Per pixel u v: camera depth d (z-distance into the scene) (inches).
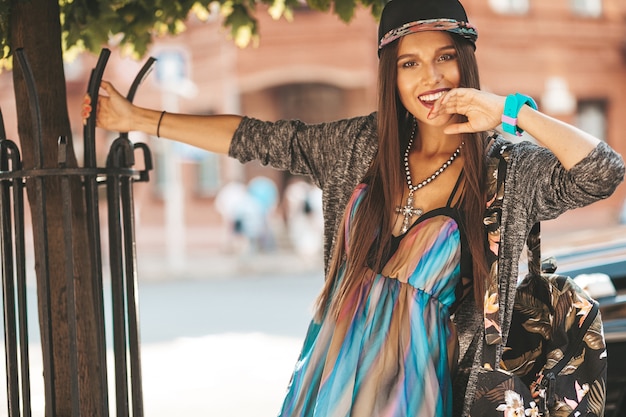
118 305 124.6
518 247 113.8
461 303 118.3
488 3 1244.5
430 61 118.8
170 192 1072.8
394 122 120.5
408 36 119.3
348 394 113.0
